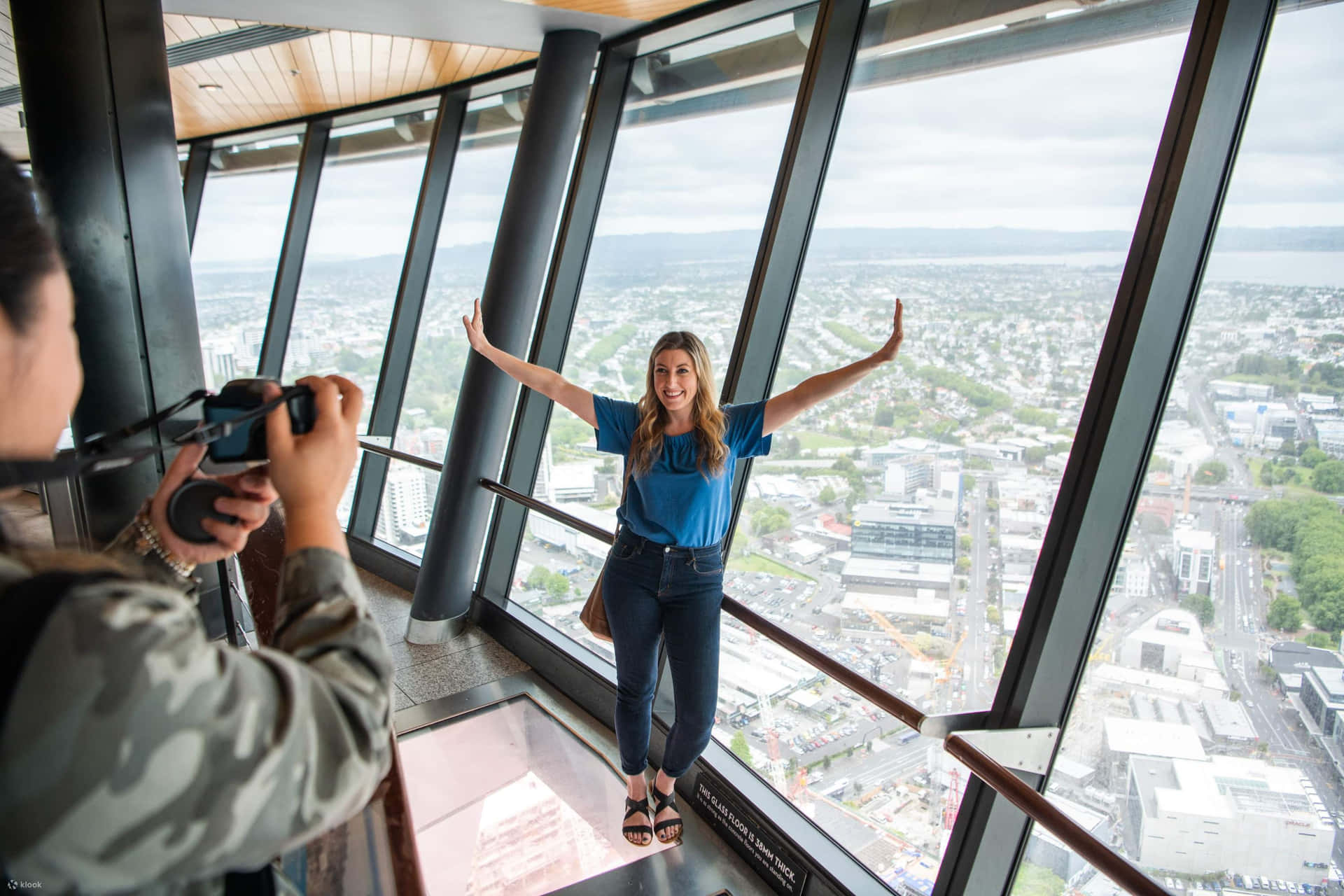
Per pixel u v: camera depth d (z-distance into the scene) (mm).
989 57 2465
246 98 5645
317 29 4066
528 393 4348
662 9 3449
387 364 5582
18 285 435
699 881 2744
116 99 2615
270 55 4566
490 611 4465
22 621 368
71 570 415
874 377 2758
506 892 2639
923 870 2500
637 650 2615
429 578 4332
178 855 391
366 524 5828
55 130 2545
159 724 371
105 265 2658
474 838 2889
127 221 2688
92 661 364
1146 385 1932
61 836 360
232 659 432
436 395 5359
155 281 2779
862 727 2707
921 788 2504
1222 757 1849
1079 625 2080
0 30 4195
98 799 360
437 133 5242
